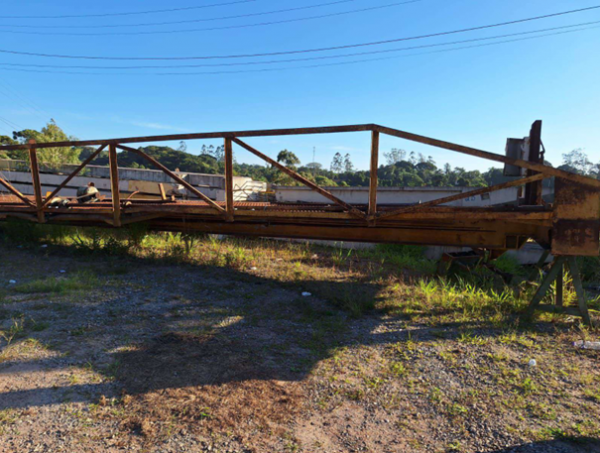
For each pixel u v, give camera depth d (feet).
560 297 16.93
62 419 8.69
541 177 15.61
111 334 13.60
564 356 12.75
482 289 23.52
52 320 14.57
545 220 16.26
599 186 15.05
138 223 27.50
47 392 9.71
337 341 14.03
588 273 31.07
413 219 19.22
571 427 8.86
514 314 17.24
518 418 9.27
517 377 11.26
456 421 9.18
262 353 12.73
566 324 15.92
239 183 57.82
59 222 28.91
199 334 14.06
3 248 28.02
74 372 10.76
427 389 10.68
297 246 37.29
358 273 26.12
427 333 14.90
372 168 17.67
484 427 8.91
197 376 10.89
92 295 18.12
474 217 16.74
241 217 22.81
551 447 8.12
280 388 10.53
